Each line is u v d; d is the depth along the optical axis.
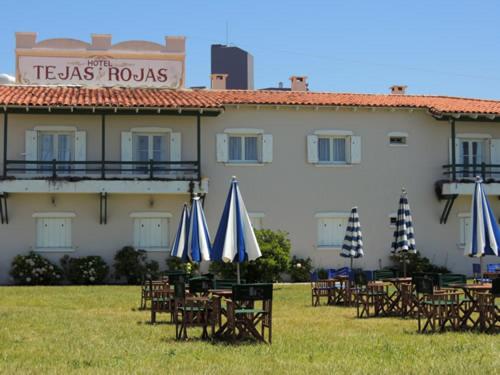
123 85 33.94
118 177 31.03
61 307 21.50
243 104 32.34
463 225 34.31
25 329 16.58
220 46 50.41
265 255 27.88
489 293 16.30
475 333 16.03
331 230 33.28
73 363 12.25
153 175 31.66
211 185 32.34
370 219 33.50
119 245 31.56
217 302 14.89
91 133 31.62
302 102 32.88
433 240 33.91
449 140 34.31
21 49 33.31
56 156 31.59
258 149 32.88
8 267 30.84
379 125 33.78
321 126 33.31
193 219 19.58
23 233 31.08
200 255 19.33
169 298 18.05
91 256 30.89
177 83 34.31
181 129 32.19
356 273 22.91
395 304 19.80
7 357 12.88
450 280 18.52
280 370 11.61
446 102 35.31
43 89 32.56
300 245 32.91
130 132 31.80
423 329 16.45
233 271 27.67
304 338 15.24
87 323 17.67
